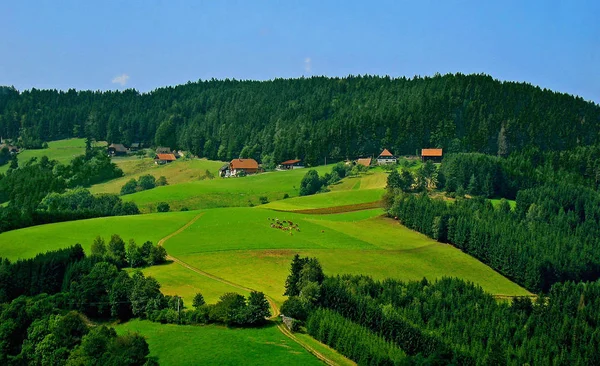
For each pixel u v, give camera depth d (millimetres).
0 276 123375
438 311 131125
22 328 105438
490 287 163250
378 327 113750
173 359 93250
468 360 106562
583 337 129500
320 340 106062
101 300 115500
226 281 134875
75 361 91125
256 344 100188
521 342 125375
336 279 131500
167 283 130125
